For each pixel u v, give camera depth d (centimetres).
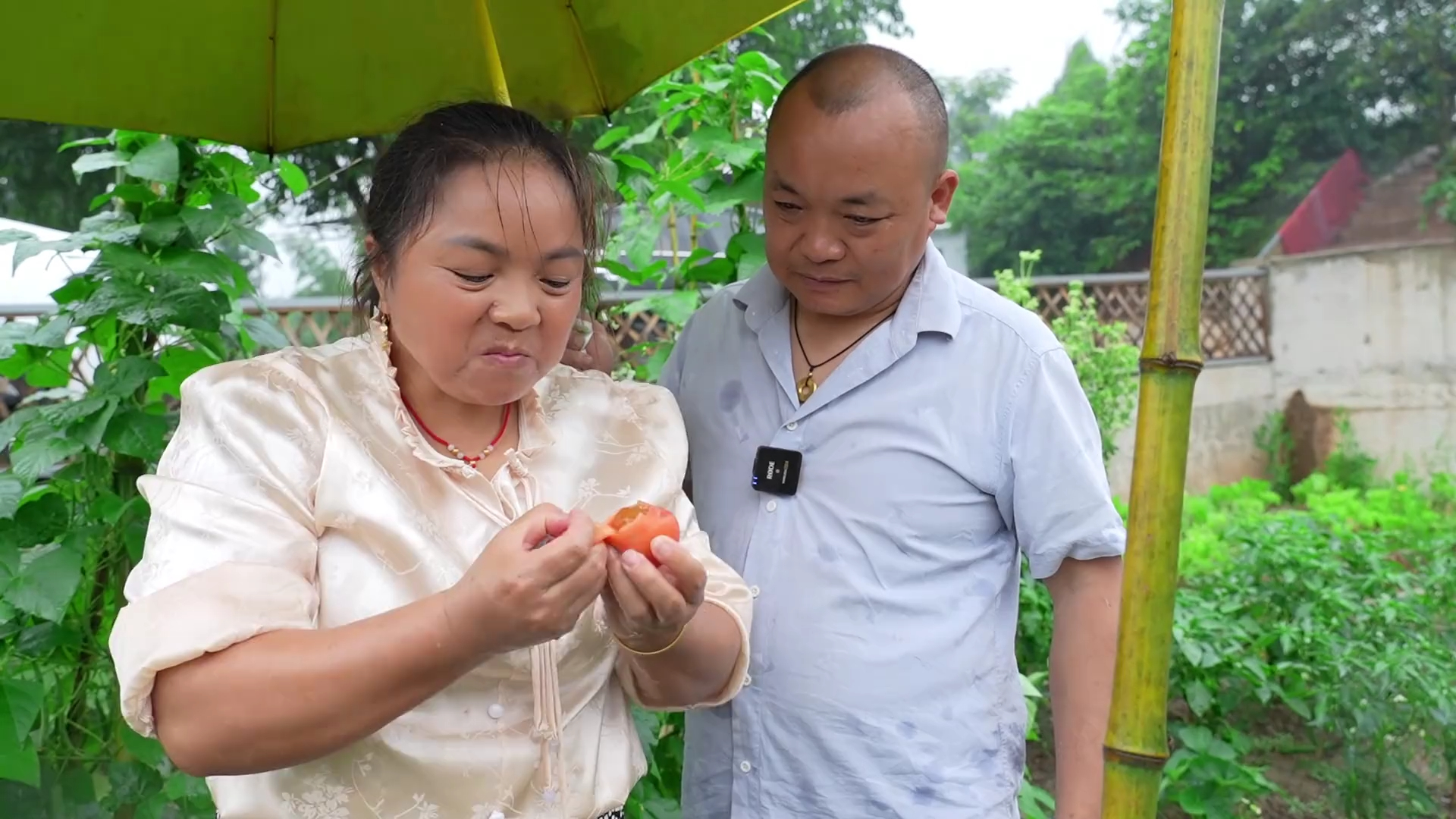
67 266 230
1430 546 479
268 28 169
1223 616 398
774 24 970
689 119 280
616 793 117
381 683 92
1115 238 1188
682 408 172
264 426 107
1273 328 962
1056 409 151
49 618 194
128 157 220
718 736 165
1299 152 1071
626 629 104
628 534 98
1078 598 153
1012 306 158
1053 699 155
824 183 139
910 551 153
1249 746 369
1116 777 99
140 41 162
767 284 167
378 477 108
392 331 117
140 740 218
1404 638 388
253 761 96
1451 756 367
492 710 110
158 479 106
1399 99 1027
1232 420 946
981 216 1234
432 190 103
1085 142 1209
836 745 153
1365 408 904
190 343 225
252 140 179
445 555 108
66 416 204
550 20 183
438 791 108
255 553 101
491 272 103
